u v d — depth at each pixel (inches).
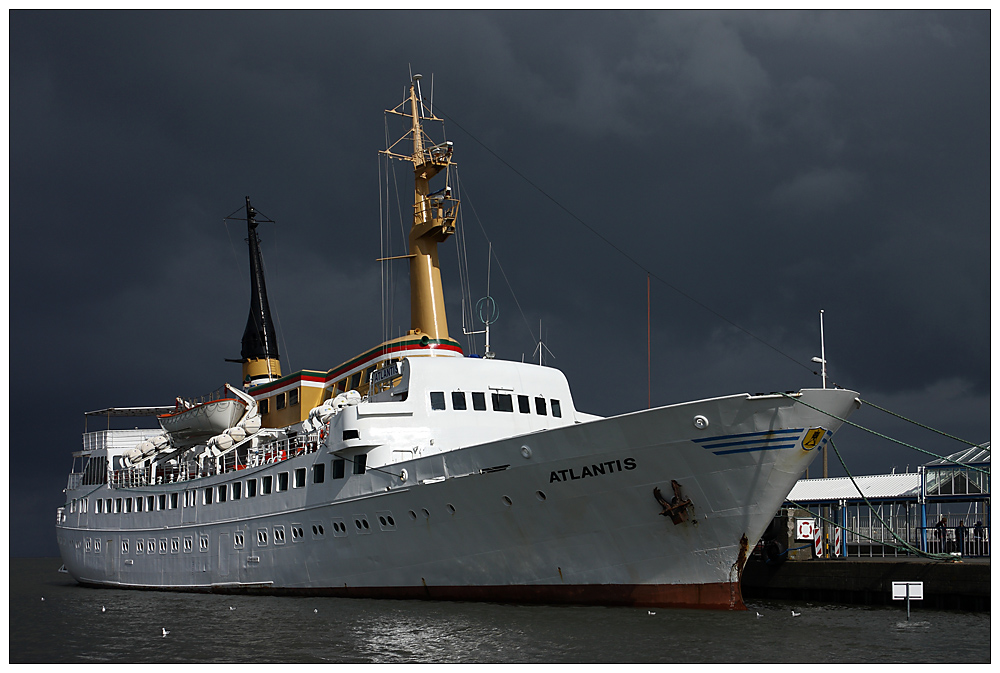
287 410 1844.2
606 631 1079.6
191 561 1745.8
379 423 1409.9
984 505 1562.5
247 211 2164.1
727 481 1139.3
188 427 1815.9
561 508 1222.9
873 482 1733.5
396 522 1360.7
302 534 1502.2
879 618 1206.3
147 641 1148.5
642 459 1162.6
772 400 1107.9
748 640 1032.8
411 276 1701.5
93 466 2140.7
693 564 1186.6
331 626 1186.6
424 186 1720.0
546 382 1556.3
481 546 1291.8
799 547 1525.6
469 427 1451.8
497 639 1055.6
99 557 2043.6
